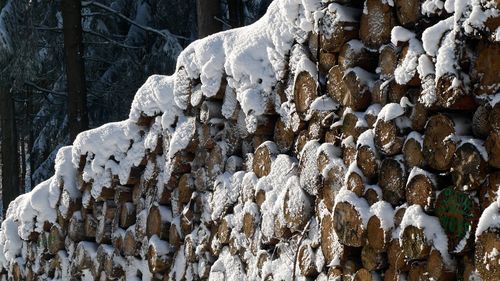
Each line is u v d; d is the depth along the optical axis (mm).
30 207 5605
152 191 4355
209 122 3775
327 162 2850
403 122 2469
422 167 2369
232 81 3566
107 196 4770
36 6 12422
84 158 4941
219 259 3688
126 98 12938
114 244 4676
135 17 13281
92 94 13445
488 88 2105
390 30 2574
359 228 2596
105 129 4758
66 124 13914
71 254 5195
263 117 3412
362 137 2633
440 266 2238
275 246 3258
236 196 3580
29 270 5773
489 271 2037
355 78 2727
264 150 3385
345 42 2801
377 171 2588
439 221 2277
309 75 3012
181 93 4016
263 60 3395
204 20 8664
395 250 2463
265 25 3398
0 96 13438
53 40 13016
